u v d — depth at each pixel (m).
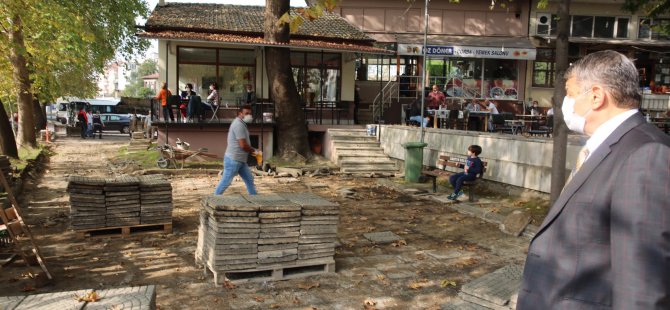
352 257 6.68
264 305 5.00
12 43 12.54
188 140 16.91
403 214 9.55
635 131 1.77
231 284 5.42
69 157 20.67
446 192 11.76
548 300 1.84
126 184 7.46
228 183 8.71
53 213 9.27
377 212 9.73
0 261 6.02
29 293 5.23
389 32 24.06
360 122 21.67
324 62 20.67
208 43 19.00
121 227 7.47
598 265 1.73
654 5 11.62
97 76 33.50
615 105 1.87
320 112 19.19
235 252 5.43
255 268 5.52
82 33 14.20
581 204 1.80
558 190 7.98
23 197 10.95
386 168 15.73
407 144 13.35
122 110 42.41
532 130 18.00
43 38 13.73
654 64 24.86
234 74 19.50
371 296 5.32
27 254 6.34
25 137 20.27
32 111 20.55
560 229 1.86
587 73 1.92
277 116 17.14
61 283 5.54
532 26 24.48
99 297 3.21
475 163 10.47
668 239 1.53
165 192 7.71
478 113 18.88
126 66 27.61
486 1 24.30
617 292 1.58
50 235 7.58
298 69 20.47
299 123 17.12
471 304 4.34
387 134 16.72
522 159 10.58
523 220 8.06
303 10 5.68
